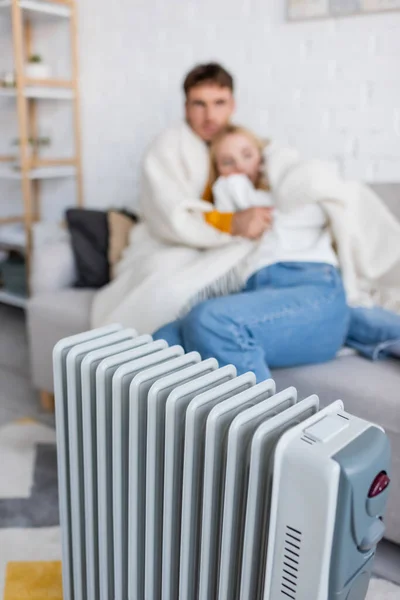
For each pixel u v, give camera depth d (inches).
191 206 65.0
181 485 33.3
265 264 57.1
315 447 26.8
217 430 30.0
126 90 94.2
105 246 75.6
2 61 109.1
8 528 52.1
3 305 115.5
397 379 49.4
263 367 46.1
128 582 37.2
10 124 112.4
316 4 72.6
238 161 66.1
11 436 67.1
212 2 81.9
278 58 78.2
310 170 61.5
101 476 36.3
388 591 45.3
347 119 74.6
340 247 60.3
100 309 64.2
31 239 93.0
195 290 58.6
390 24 68.6
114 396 34.0
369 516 27.8
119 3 91.1
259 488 29.1
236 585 32.3
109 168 100.0
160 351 37.0
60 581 46.4
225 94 69.0
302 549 27.4
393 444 46.0
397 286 63.6
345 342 56.9
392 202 64.7
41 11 91.0
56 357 37.4
